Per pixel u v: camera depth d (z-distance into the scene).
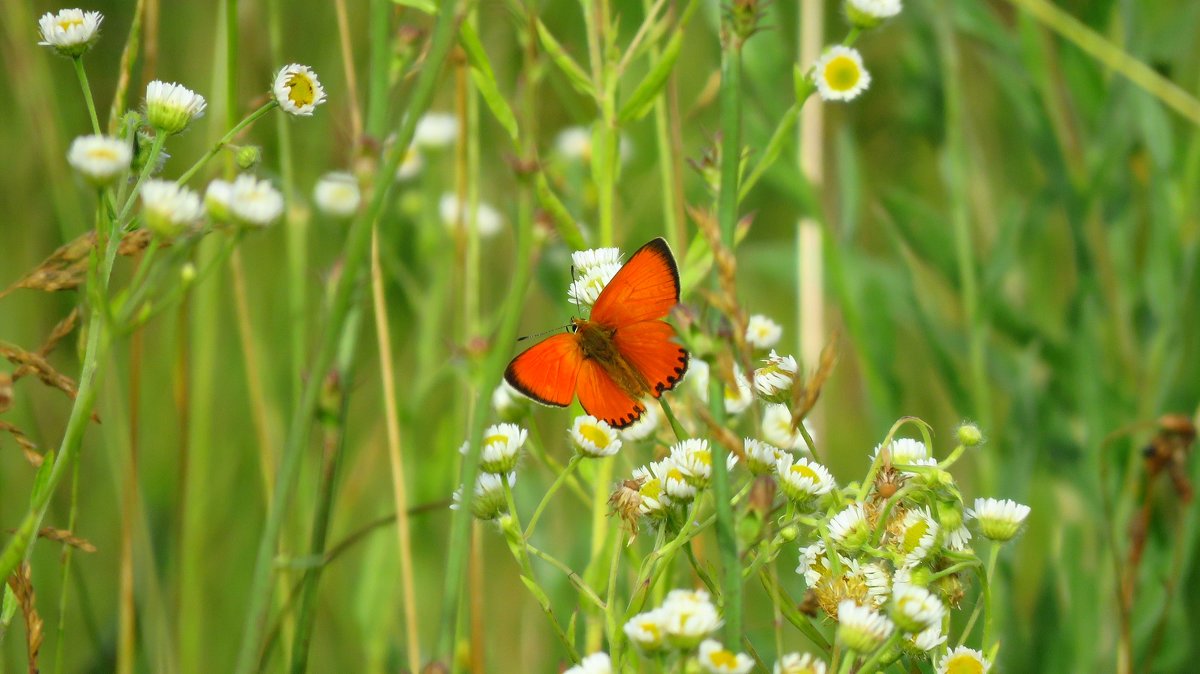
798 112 0.77
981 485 0.87
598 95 0.80
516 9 0.80
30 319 0.87
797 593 0.84
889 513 0.73
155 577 0.80
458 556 0.72
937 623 0.73
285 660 0.80
